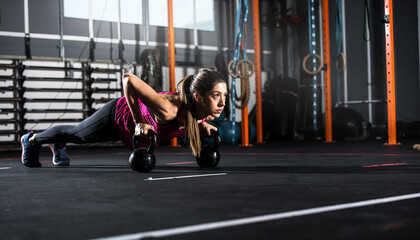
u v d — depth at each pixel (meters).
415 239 0.97
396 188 1.81
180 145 7.14
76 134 2.72
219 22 8.95
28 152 3.16
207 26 8.88
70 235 1.07
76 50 7.68
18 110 7.07
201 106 2.23
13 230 1.14
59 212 1.38
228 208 1.40
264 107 8.73
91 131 2.63
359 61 9.07
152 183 2.11
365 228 1.08
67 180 2.32
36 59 7.33
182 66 8.55
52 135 2.88
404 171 2.55
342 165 3.05
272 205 1.44
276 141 8.23
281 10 9.44
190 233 1.06
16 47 7.22
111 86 7.96
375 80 8.81
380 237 0.99
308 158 3.86
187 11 8.69
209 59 8.85
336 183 2.01
